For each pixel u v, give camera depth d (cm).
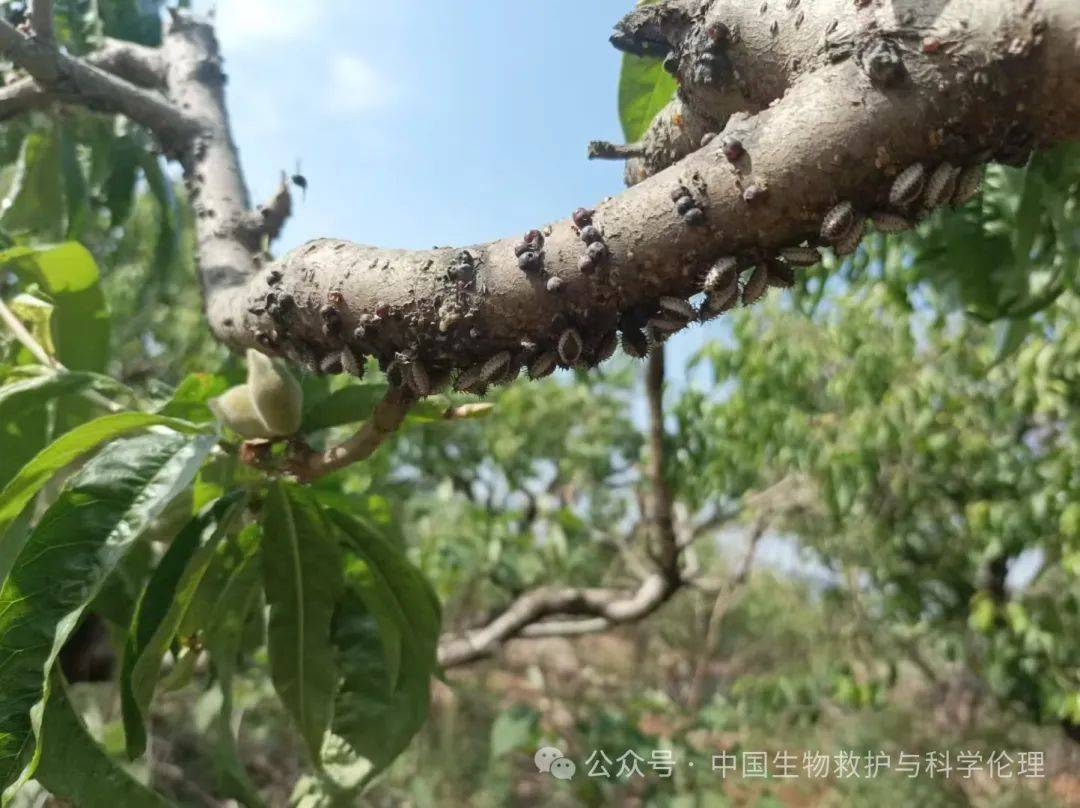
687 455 81
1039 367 69
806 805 94
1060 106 12
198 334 90
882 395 87
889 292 54
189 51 36
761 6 15
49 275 28
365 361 18
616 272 14
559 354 15
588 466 111
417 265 16
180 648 27
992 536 83
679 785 69
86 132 40
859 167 13
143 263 78
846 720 109
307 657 25
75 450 20
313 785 26
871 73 12
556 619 83
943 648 106
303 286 17
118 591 28
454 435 102
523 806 90
